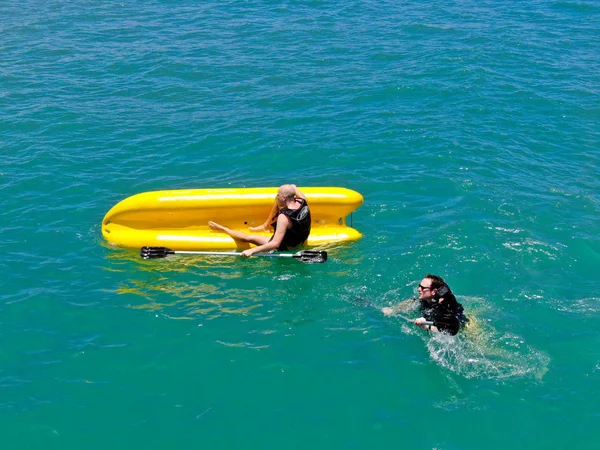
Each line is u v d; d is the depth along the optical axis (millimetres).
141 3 24766
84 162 12773
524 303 8602
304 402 7117
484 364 7590
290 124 14492
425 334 8094
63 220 10805
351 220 10734
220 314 8594
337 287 9141
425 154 13109
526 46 19344
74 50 19359
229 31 21062
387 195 11656
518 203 11125
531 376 7414
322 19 22219
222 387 7332
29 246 10055
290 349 7902
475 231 10281
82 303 8766
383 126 14352
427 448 6551
